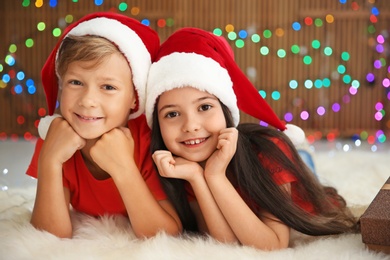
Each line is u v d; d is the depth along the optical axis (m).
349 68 3.59
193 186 1.12
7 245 1.08
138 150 1.21
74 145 1.13
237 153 1.17
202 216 1.22
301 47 3.58
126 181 1.12
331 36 3.57
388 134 3.61
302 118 3.62
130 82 1.16
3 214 1.36
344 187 1.72
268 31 3.58
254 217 1.10
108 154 1.12
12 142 3.39
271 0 3.56
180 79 1.11
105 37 1.13
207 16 3.59
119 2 3.57
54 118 1.20
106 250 1.07
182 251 1.04
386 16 3.54
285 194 1.16
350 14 3.54
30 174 1.30
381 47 3.55
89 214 1.27
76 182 1.22
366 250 1.02
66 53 1.12
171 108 1.13
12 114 3.65
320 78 3.60
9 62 3.43
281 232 1.13
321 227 1.16
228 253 1.03
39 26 3.54
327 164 2.23
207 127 1.12
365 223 1.02
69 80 1.13
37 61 3.63
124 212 1.24
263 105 1.30
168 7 3.58
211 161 1.10
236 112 1.19
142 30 1.22
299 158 1.26
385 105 3.61
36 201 1.17
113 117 1.13
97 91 1.12
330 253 1.03
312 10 3.55
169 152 1.12
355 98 3.62
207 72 1.12
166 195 1.19
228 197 1.09
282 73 3.61
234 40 3.59
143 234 1.13
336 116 3.63
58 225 1.15
